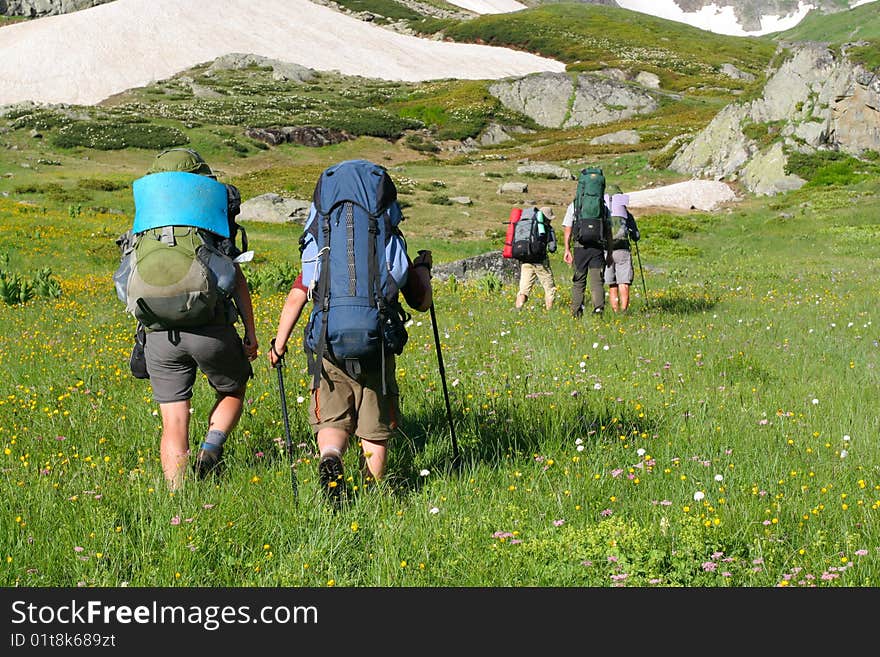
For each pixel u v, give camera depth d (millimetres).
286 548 3863
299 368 8008
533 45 150250
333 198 4430
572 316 12430
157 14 124312
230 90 99438
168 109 84250
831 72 48500
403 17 173875
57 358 8992
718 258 31016
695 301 14812
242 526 3957
